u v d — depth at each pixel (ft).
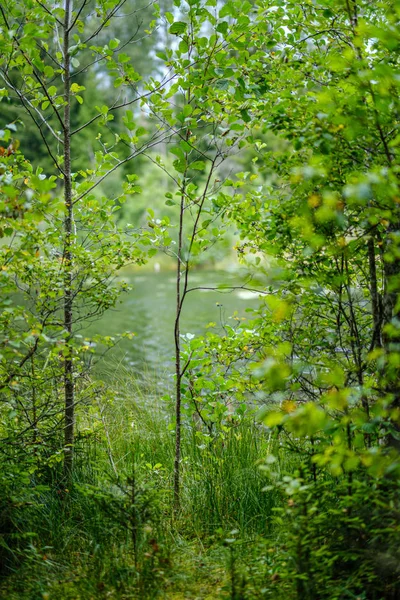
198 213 13.34
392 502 8.27
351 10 10.11
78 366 14.23
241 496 13.19
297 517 9.07
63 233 13.55
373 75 8.03
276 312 8.38
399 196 7.81
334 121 8.28
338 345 12.00
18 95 13.56
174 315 48.39
